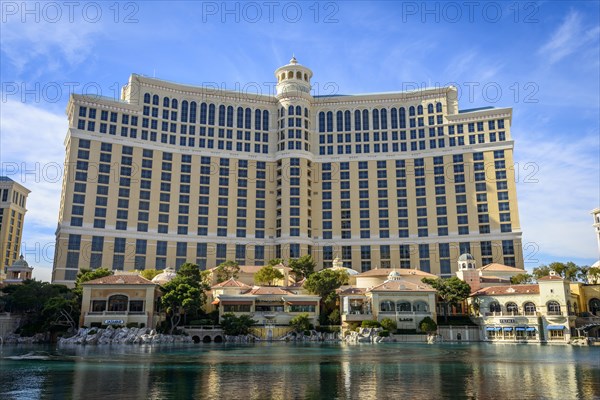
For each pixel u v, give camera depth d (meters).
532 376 40.41
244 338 92.12
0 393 32.34
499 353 63.28
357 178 158.12
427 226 149.88
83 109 143.25
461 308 110.69
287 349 70.44
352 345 80.25
